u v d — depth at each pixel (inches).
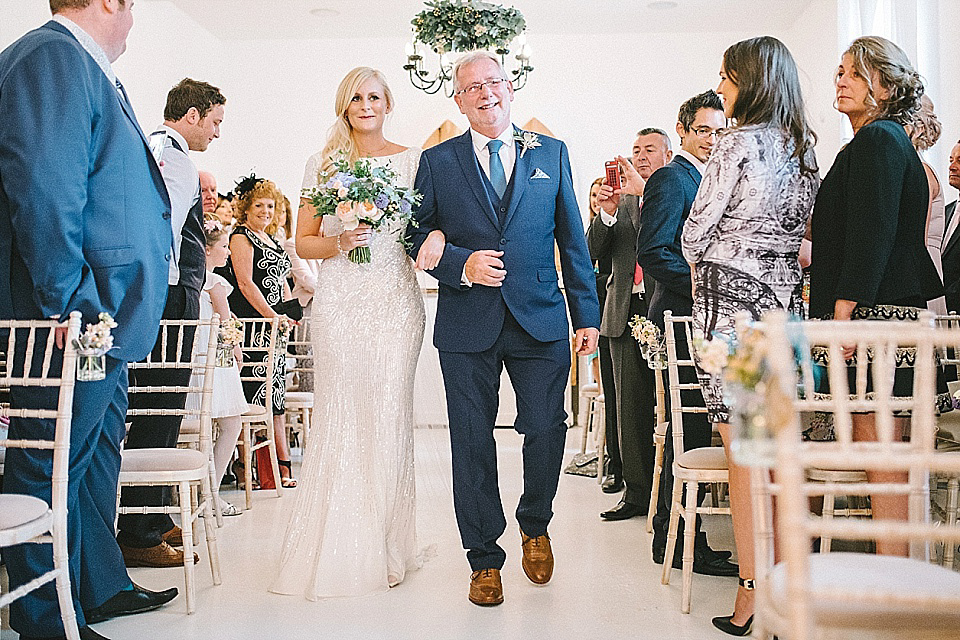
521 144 130.3
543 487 128.5
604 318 179.3
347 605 123.2
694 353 123.1
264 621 116.5
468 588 131.0
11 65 97.3
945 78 205.9
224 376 180.2
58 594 92.1
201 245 156.5
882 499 100.7
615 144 338.3
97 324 96.6
